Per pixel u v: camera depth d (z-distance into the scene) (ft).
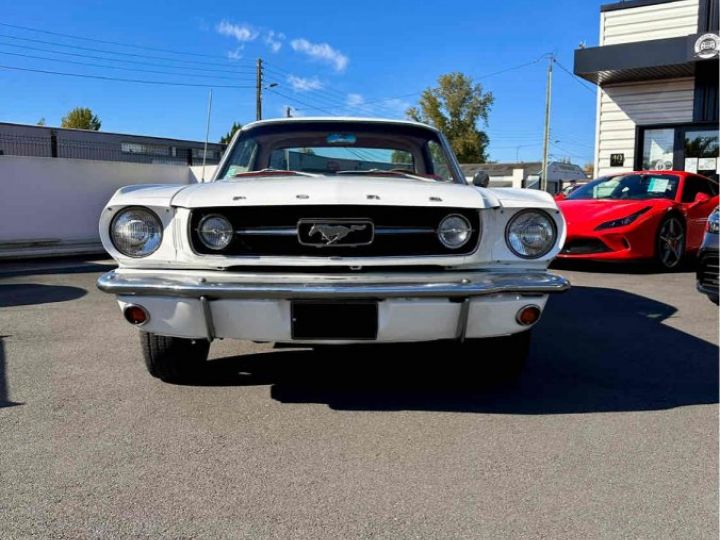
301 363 12.19
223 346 13.42
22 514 6.66
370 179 10.52
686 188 27.02
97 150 90.99
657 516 6.71
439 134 13.73
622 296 19.95
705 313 17.31
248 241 9.06
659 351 13.34
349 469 7.77
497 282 8.96
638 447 8.43
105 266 30.19
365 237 8.98
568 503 6.98
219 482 7.41
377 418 9.43
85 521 6.54
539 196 9.85
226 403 10.02
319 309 8.79
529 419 9.41
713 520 6.63
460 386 10.89
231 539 6.24
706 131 38.09
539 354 13.08
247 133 13.58
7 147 77.41
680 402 10.16
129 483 7.36
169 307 8.93
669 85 38.86
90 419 9.32
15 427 9.02
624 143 40.70
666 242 25.20
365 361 12.32
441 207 9.07
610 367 12.12
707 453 8.25
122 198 9.31
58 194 35.99
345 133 13.37
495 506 6.91
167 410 9.71
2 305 18.83
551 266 27.32
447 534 6.35
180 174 45.73
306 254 9.00
